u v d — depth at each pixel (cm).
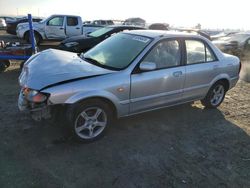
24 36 1485
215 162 383
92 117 401
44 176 325
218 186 334
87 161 361
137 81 423
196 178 345
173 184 329
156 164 367
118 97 409
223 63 554
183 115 538
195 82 510
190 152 404
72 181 321
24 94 382
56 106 375
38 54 477
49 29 1515
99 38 1019
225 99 663
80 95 373
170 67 468
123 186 319
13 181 312
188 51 498
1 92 609
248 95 713
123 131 452
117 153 385
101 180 326
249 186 339
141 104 443
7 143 388
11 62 947
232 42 1398
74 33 1566
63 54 482
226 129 490
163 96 467
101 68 420
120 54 453
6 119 464
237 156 404
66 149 385
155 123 491
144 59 434
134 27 1151
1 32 2372
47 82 369
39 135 416
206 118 533
